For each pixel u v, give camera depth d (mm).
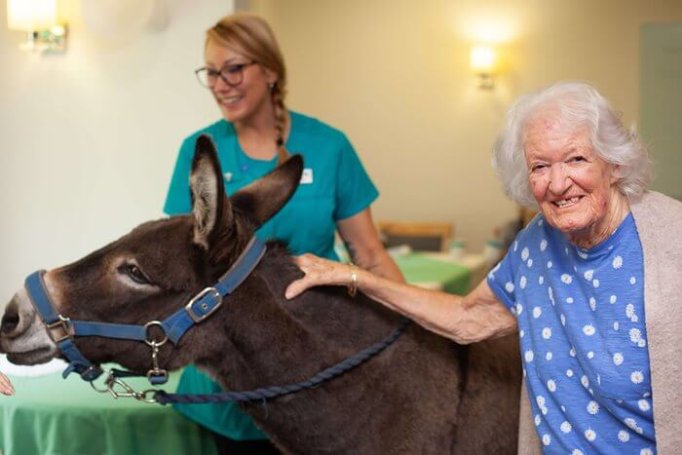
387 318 1852
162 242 1727
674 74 4914
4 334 1756
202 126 3379
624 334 1420
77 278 1739
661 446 1402
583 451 1530
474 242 7379
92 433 2273
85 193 3609
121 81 3479
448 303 1851
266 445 2281
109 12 3439
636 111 6781
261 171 2395
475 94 7234
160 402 1763
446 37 7273
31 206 3695
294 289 1766
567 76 6969
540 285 1608
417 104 7418
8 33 3617
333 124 7676
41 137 3631
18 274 3756
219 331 1735
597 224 1451
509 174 1566
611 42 6820
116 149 3533
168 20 3375
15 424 2295
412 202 7543
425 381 1821
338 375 1767
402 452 1784
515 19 7062
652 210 1447
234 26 2295
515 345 1973
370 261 2568
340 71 7590
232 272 1724
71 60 3541
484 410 1851
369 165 7629
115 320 1717
